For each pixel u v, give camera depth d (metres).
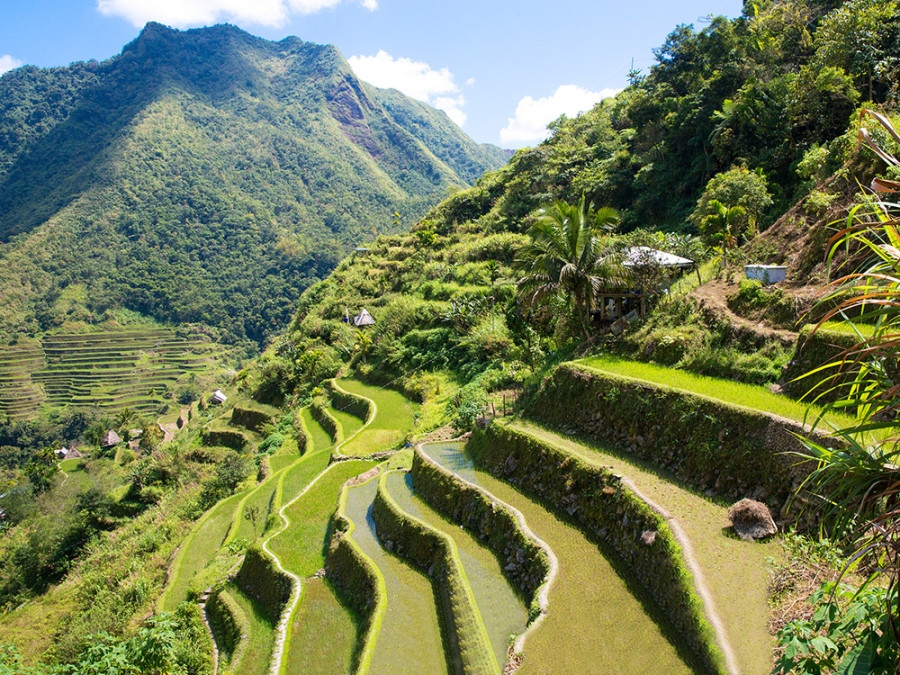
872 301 6.84
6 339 151.50
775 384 20.27
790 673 10.01
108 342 155.25
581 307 31.56
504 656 15.73
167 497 52.19
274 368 69.75
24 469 92.88
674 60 64.56
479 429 29.11
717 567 14.53
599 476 20.34
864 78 39.12
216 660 23.95
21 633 36.53
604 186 62.88
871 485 7.07
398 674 17.12
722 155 48.50
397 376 54.22
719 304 26.00
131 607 31.50
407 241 95.25
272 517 32.03
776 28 52.72
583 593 16.50
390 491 28.78
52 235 186.50
